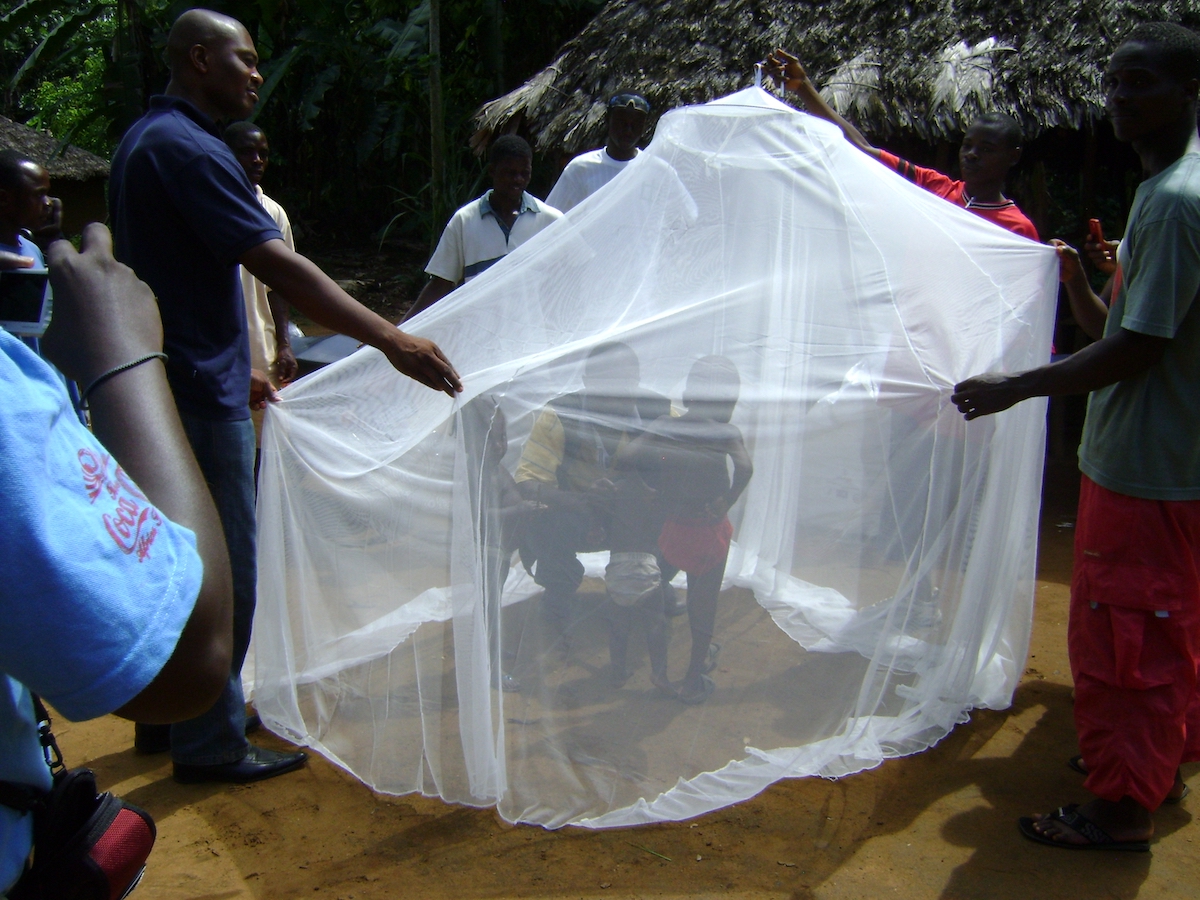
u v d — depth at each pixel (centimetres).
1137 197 254
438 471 276
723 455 264
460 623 261
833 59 611
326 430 295
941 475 282
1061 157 869
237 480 283
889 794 286
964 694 307
